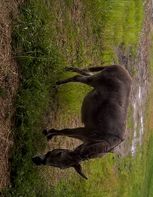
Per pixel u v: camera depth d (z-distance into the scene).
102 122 5.67
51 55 5.95
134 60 9.86
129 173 9.80
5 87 5.22
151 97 11.22
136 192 10.14
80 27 7.29
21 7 5.49
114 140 5.63
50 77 6.02
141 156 10.57
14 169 5.43
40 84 5.71
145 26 10.57
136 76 10.05
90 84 5.93
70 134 5.84
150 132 11.22
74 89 6.44
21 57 5.42
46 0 6.07
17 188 5.45
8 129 5.30
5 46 5.19
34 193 5.88
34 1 5.70
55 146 6.44
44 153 6.05
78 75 6.11
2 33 5.14
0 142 5.18
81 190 7.54
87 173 7.83
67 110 6.56
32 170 5.75
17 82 5.42
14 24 5.35
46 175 6.24
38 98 5.72
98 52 8.10
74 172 7.25
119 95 5.75
